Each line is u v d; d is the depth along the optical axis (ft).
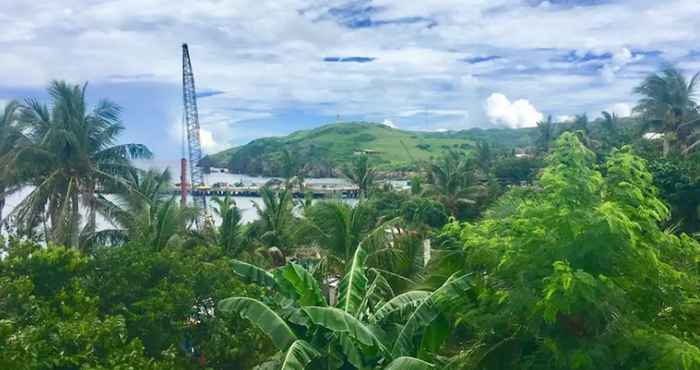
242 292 58.75
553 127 321.32
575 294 30.22
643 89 165.07
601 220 30.99
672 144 161.38
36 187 88.89
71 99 90.02
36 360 38.83
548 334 33.96
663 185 103.96
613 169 35.88
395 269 59.98
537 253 33.24
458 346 44.27
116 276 56.24
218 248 71.97
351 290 44.50
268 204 116.57
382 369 35.70
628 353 31.50
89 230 87.56
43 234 80.23
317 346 40.04
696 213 100.73
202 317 58.70
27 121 92.79
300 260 81.00
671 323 34.99
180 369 50.70
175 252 64.59
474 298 38.73
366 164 252.42
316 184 443.32
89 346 42.11
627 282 32.42
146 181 107.45
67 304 50.01
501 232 37.37
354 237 63.77
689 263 37.04
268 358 52.85
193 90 301.43
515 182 260.21
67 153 88.53
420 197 190.19
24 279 47.83
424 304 39.40
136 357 44.39
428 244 73.72
